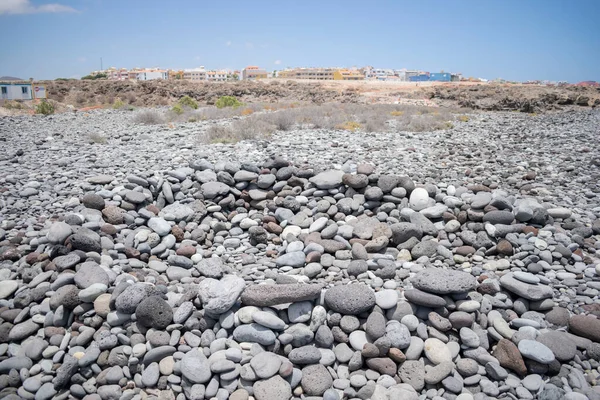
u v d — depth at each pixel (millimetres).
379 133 14594
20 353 4191
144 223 6672
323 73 117625
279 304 4438
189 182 7582
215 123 17625
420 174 8352
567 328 4570
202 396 3820
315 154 9773
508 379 4012
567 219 6543
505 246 5793
